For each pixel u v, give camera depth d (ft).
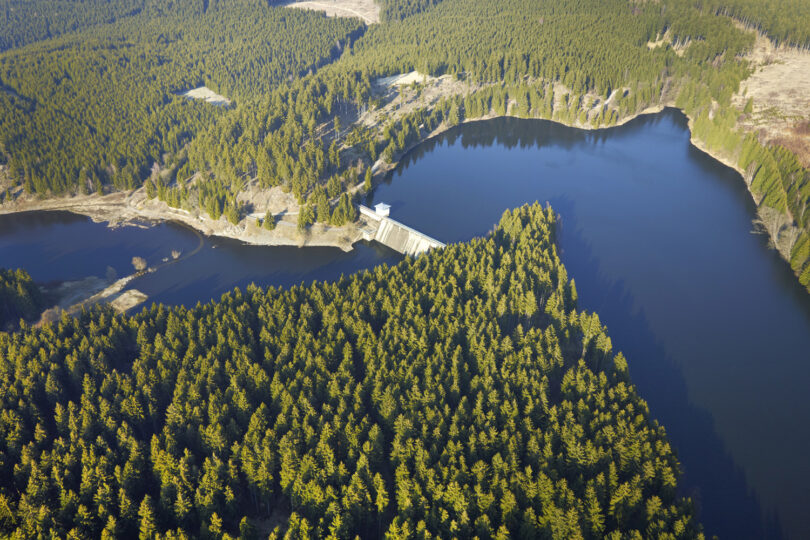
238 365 475.72
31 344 516.32
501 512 361.10
